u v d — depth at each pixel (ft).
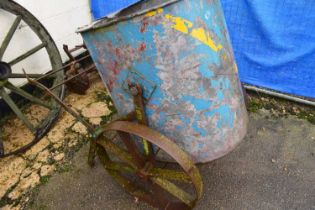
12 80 8.55
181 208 5.75
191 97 4.85
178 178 5.40
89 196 6.68
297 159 7.17
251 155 7.32
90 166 7.23
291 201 6.31
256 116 8.42
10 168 7.40
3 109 8.70
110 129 5.29
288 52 8.02
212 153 5.49
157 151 5.73
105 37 4.66
